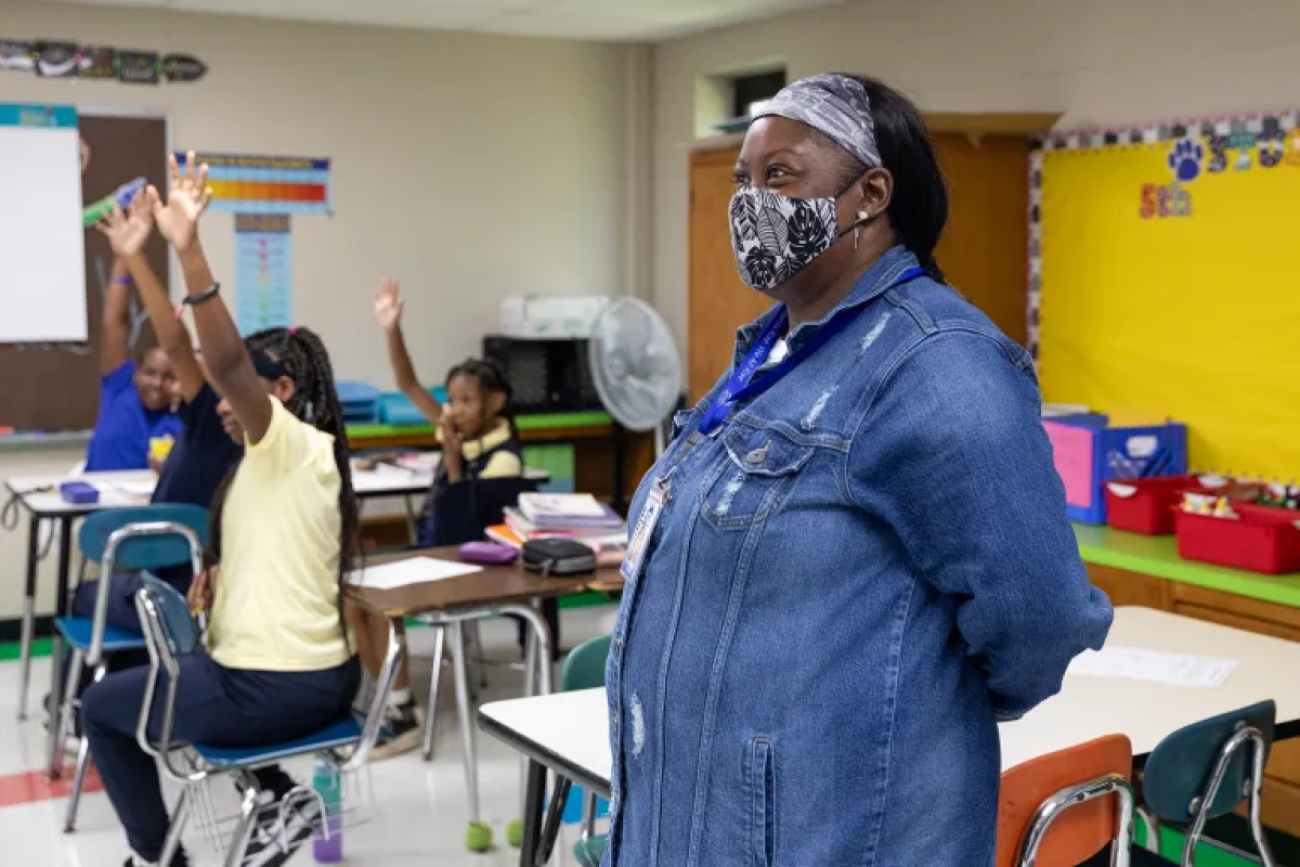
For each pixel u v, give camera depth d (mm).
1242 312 4203
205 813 3580
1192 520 3762
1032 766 1980
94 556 3789
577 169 7055
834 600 1327
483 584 3379
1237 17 4156
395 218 6637
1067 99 4746
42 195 5895
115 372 5277
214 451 4051
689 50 6816
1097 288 4672
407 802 3959
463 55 6719
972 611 1308
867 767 1326
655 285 7227
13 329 5891
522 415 6523
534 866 2398
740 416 1430
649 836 1457
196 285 2838
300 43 6352
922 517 1304
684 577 1416
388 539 6480
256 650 2896
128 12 5992
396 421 6113
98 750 3064
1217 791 2389
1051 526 1283
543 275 7016
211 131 6207
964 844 1374
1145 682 2676
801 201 1390
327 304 6516
